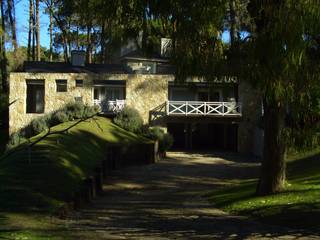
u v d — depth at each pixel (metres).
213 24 10.65
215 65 10.83
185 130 41.44
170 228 12.63
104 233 11.48
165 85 39.81
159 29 11.90
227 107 39.44
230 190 19.73
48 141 26.00
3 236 9.69
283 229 12.43
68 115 37.09
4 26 43.66
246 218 14.23
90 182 19.06
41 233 10.45
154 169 30.67
